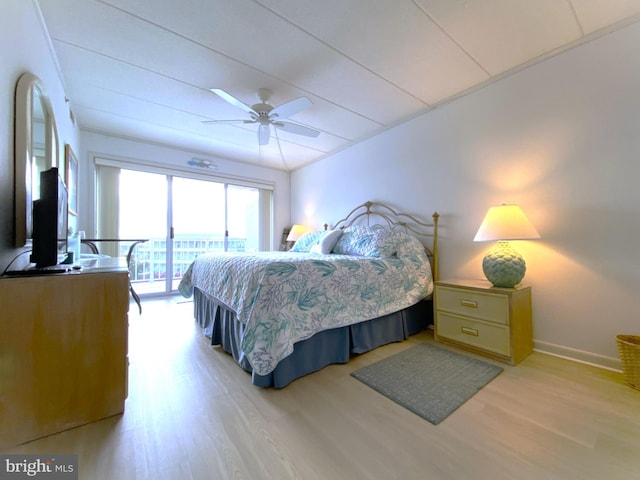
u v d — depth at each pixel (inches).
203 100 109.7
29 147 57.3
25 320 46.1
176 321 118.0
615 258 72.4
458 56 83.7
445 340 94.2
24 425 45.8
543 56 83.4
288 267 71.1
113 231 147.1
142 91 102.9
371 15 68.2
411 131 124.3
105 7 65.4
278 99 107.9
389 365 76.7
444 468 41.4
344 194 162.6
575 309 78.4
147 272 189.9
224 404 58.1
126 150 149.2
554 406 56.8
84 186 137.6
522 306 80.9
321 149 167.5
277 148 166.6
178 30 72.9
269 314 64.8
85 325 51.3
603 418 52.7
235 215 198.5
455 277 107.5
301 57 84.0
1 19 48.1
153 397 60.4
